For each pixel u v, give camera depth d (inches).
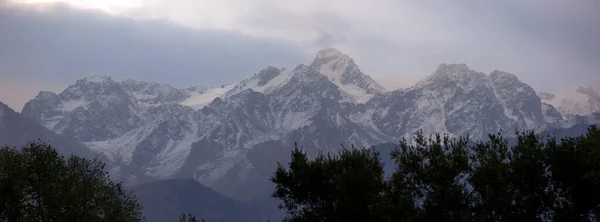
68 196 2289.6
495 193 2026.3
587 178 1982.0
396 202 2066.9
